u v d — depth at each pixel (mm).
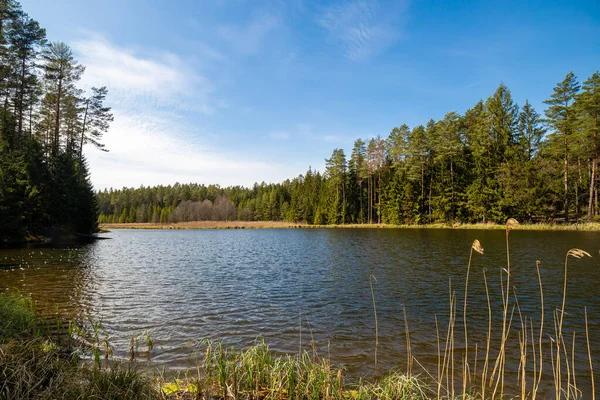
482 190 48000
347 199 71812
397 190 58594
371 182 69562
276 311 9852
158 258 22594
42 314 9195
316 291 12391
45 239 31375
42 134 37781
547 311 9641
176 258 22688
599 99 36812
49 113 36562
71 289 12383
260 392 4773
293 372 5078
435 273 15461
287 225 78562
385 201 62375
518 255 20031
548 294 11383
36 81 30469
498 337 7738
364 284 13461
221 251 27391
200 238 45531
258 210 102875
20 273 15320
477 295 11477
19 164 29156
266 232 58281
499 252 21484
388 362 6363
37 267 17125
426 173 56250
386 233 42625
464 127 56938
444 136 52906
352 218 69500
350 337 7734
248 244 34156
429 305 10414
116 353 6633
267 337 7758
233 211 108562
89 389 4062
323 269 17266
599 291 11648
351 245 29125
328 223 72500
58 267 17328
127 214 121750
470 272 15461
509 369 6117
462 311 9781
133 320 8930
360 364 6273
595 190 44031
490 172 48562
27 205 29172
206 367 5309
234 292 12312
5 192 27750
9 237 28344
